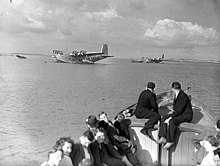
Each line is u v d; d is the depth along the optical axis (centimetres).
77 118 787
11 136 635
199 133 388
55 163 335
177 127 398
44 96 857
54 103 831
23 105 770
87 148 341
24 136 634
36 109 796
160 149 410
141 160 421
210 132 383
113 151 389
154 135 413
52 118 745
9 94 825
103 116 415
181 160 404
